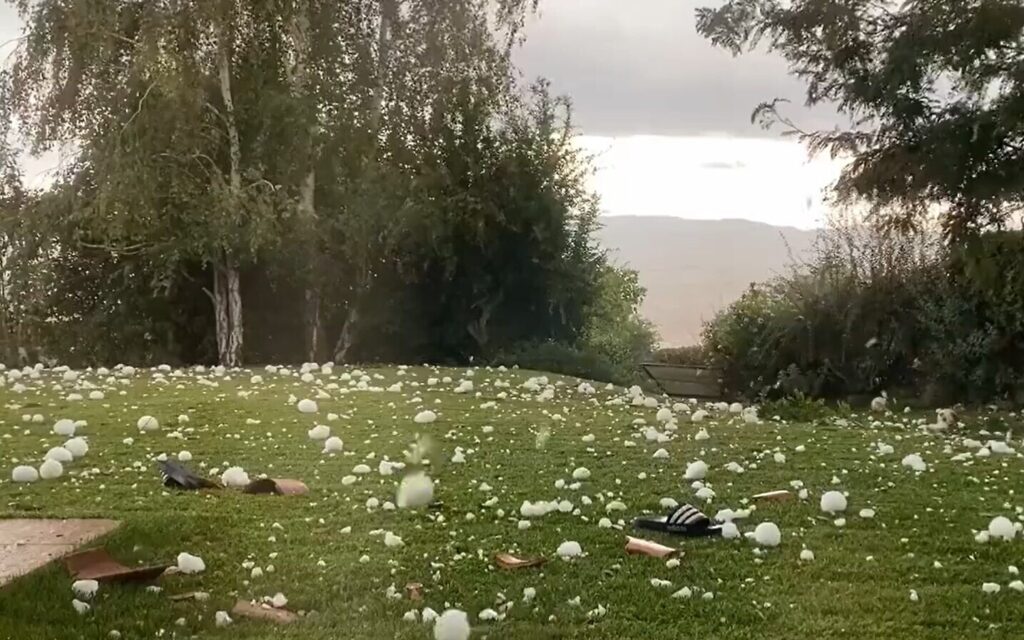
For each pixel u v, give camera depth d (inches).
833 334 519.2
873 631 128.1
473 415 342.0
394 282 634.2
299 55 622.2
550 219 632.4
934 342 482.9
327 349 645.3
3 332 636.7
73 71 587.2
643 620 131.3
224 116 600.4
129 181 555.2
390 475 227.9
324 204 631.2
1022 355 459.8
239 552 161.3
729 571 153.6
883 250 515.2
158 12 580.7
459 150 634.8
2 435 283.6
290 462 245.3
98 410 343.6
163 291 627.2
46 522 178.9
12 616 129.5
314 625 128.6
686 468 244.4
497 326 641.6
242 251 580.7
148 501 197.0
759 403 509.7
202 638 124.0
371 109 639.1
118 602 136.6
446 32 650.8
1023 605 138.0
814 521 188.2
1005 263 454.6
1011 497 217.3
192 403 365.4
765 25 501.4
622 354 685.9
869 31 481.1
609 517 189.0
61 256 628.4
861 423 402.6
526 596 139.6
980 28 433.4
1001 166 455.5
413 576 149.3
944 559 162.4
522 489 213.9
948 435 360.8
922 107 464.1
